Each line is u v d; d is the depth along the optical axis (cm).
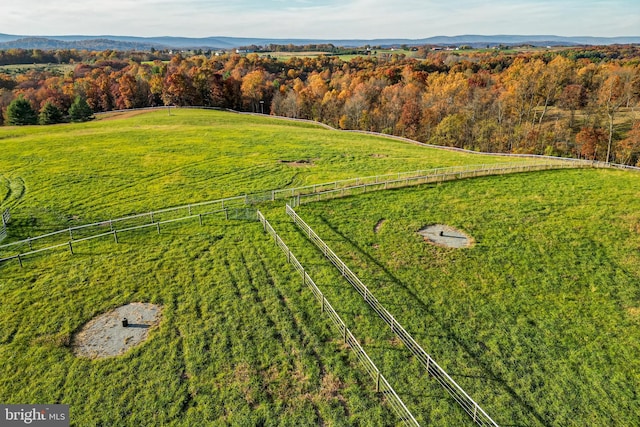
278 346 2059
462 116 9744
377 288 2539
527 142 9269
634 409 1736
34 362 1948
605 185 4209
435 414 1714
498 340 2120
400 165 5225
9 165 4981
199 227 3372
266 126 8088
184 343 2077
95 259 2881
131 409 1719
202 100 12838
